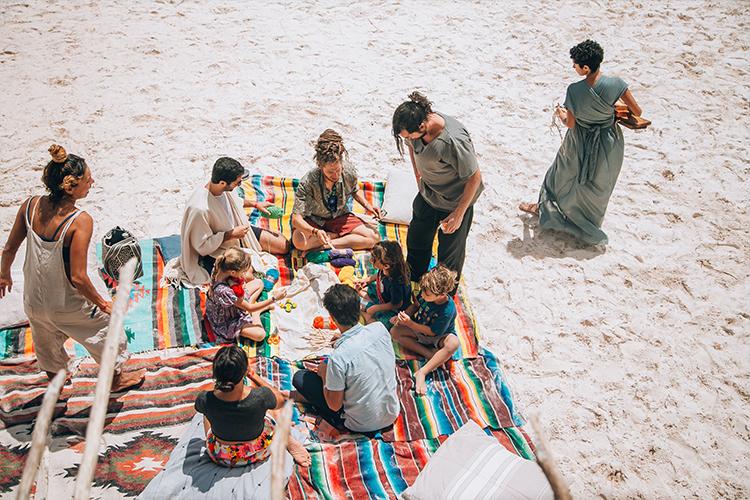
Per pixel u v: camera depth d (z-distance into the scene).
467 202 5.46
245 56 9.66
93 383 5.20
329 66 9.55
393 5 11.12
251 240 6.43
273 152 8.02
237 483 4.32
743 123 8.85
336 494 4.51
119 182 7.50
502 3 11.26
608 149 6.44
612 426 5.33
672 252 7.02
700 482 4.95
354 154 8.06
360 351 4.78
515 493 4.32
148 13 10.55
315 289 6.18
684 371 5.80
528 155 8.21
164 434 4.84
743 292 6.58
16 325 5.69
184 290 6.06
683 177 7.98
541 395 5.55
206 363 5.45
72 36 9.88
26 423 4.86
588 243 7.09
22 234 4.57
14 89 8.75
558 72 9.68
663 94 9.30
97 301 4.59
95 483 4.46
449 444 4.73
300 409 5.15
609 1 11.36
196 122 8.41
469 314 6.09
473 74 9.55
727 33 10.60
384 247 5.74
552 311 6.34
